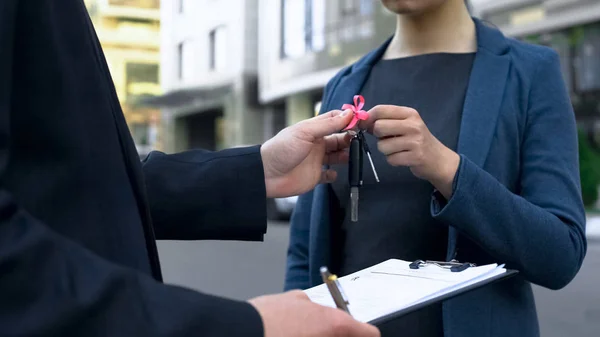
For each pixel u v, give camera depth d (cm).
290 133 135
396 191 143
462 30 154
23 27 77
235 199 127
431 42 154
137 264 81
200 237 128
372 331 75
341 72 169
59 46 79
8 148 70
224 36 2545
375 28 1717
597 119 1323
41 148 77
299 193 139
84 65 82
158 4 2528
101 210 80
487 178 124
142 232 83
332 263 151
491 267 106
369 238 145
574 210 133
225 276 713
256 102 2483
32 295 63
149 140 2852
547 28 1348
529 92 141
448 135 142
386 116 124
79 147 79
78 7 83
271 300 76
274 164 135
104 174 81
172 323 67
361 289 104
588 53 1319
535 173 136
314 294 109
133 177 90
